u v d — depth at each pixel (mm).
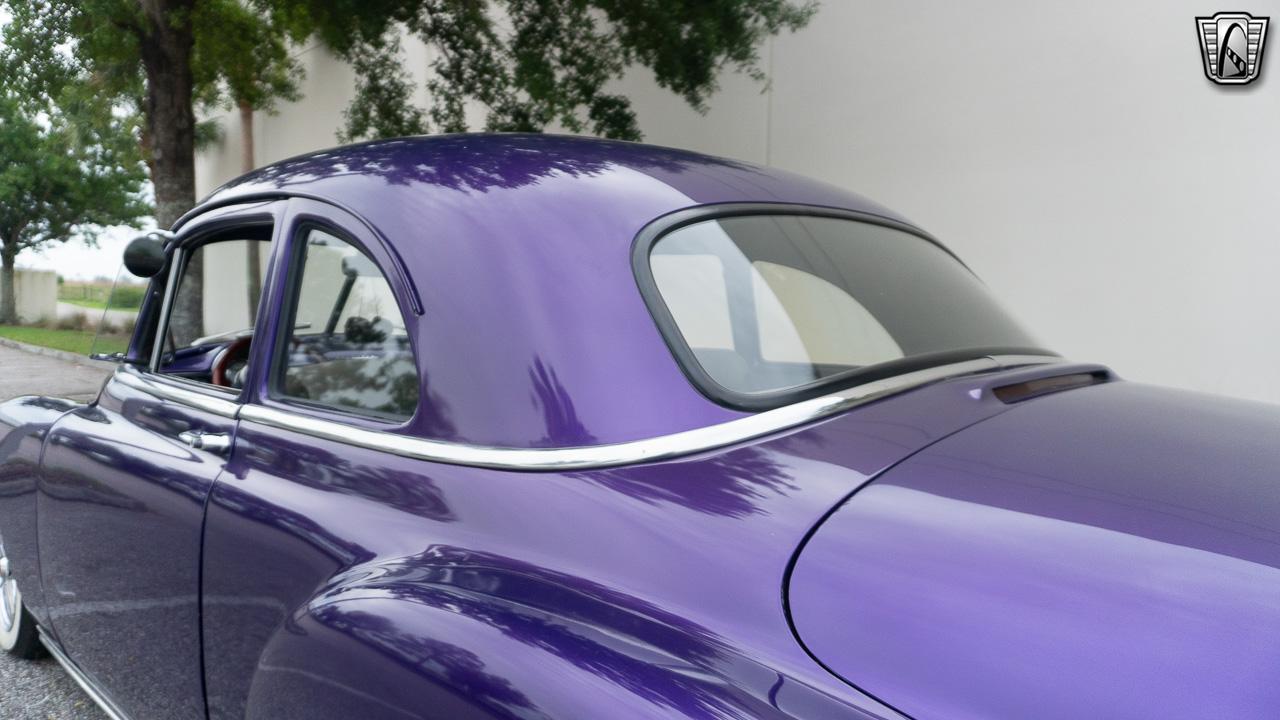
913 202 8375
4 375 14266
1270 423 1637
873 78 8570
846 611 1163
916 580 1166
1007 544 1188
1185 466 1365
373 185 2000
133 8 11547
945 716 1018
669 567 1318
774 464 1438
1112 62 7137
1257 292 6508
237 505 1936
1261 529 1183
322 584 1674
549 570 1398
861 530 1268
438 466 1638
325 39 10406
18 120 26812
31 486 2859
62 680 3570
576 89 9320
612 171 1941
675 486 1426
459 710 1248
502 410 1602
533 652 1245
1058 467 1365
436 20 10055
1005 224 7777
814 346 1743
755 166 2271
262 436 2012
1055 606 1085
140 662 2291
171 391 2430
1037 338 2236
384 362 1834
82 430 2660
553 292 1653
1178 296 6883
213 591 1976
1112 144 7168
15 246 29078
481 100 10242
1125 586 1096
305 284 2074
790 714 1079
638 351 1585
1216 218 6684
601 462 1490
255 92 14531
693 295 1699
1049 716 979
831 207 2193
